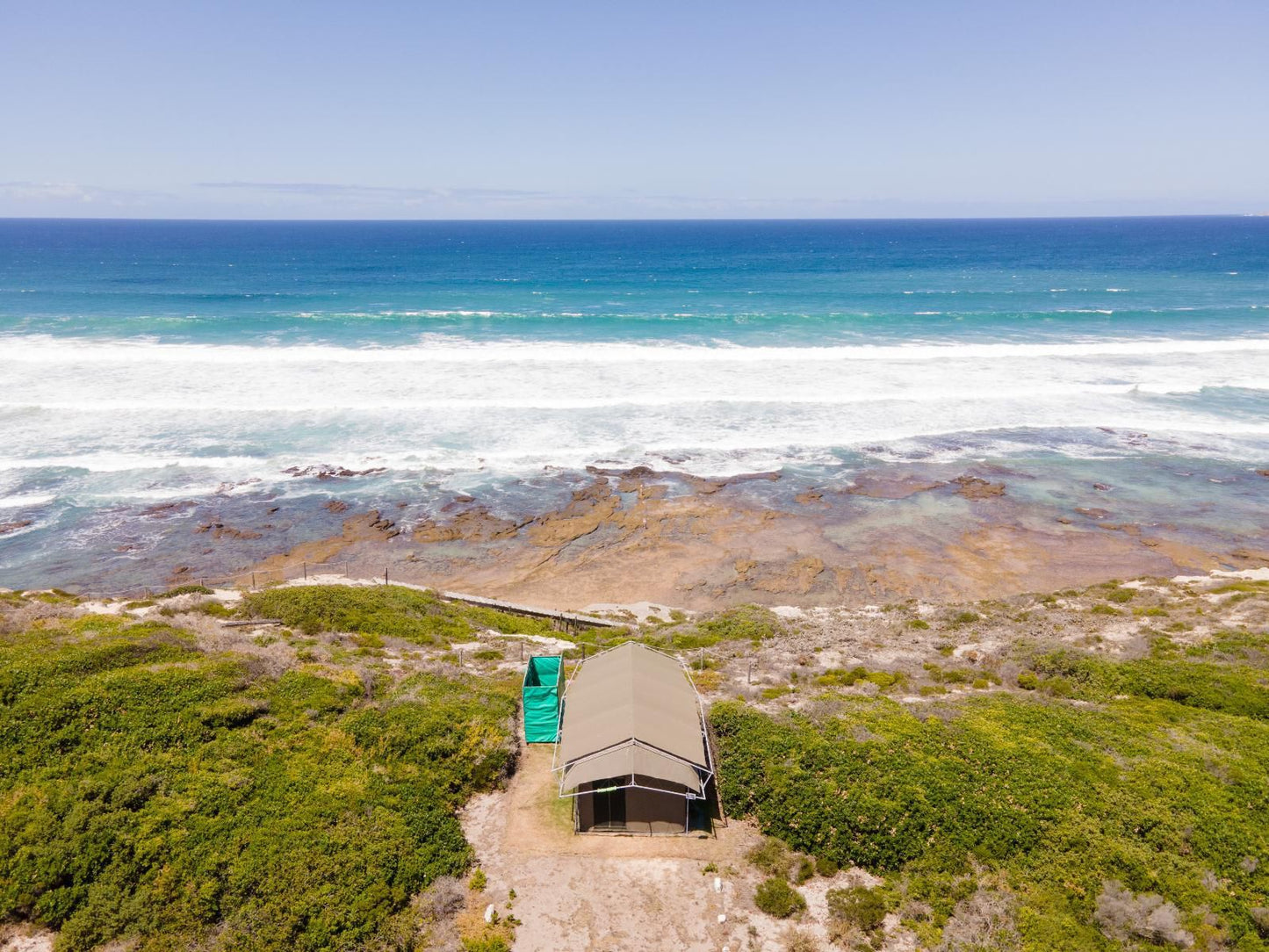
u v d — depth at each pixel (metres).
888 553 30.94
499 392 46.28
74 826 12.76
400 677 19.89
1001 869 13.47
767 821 14.79
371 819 14.19
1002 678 20.86
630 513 33.56
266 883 12.43
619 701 16.11
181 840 13.02
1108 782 15.20
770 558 30.56
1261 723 17.66
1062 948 11.71
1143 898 12.45
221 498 33.66
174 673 17.58
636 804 14.55
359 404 43.88
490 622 25.34
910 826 14.22
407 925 12.20
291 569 28.97
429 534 31.59
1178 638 22.62
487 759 16.39
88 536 30.38
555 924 12.70
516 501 34.38
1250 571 28.67
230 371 48.94
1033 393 47.56
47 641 19.00
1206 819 14.08
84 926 11.48
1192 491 35.75
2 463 35.56
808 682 20.45
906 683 20.34
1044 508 34.34
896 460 38.84
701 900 13.23
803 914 12.87
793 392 47.16
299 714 17.05
